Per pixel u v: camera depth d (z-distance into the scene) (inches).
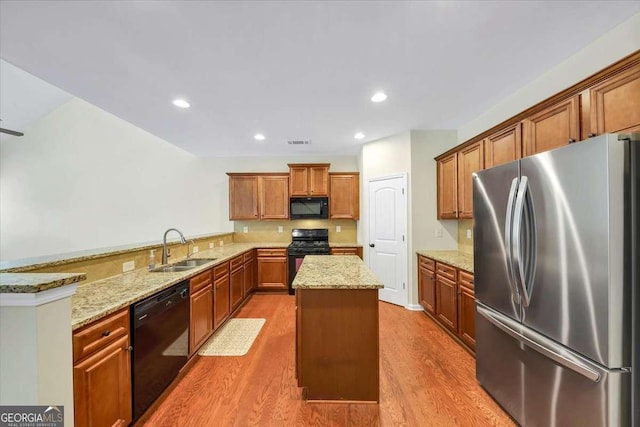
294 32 67.1
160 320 75.0
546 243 55.3
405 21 63.7
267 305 160.2
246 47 72.9
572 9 61.1
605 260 44.9
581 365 48.1
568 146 50.7
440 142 149.5
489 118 119.5
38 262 67.4
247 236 207.9
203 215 210.5
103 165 212.2
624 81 55.9
